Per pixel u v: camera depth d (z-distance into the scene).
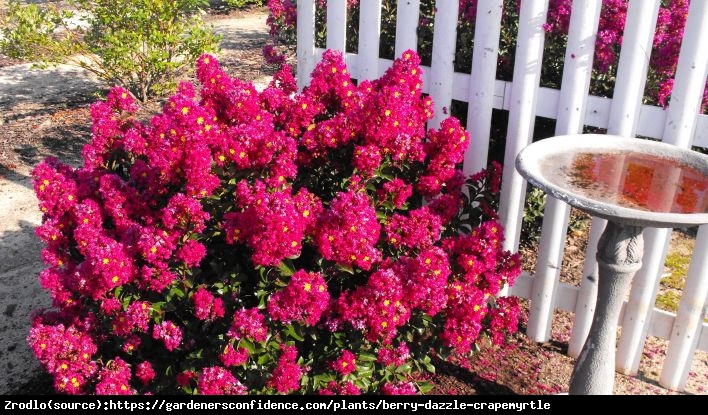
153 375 2.58
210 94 3.05
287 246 2.38
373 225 2.56
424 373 3.19
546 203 3.16
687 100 2.75
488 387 3.12
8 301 3.75
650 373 3.32
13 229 4.49
